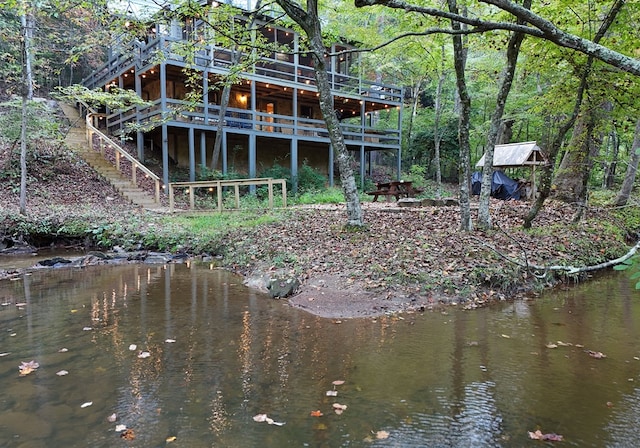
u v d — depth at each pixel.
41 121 12.83
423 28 9.37
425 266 6.02
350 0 11.12
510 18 7.30
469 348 3.73
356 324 4.42
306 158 19.62
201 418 2.54
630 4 6.04
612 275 7.07
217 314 4.79
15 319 4.61
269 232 8.74
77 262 8.06
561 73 8.63
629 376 3.17
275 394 2.86
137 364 3.37
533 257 6.59
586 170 9.20
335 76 18.98
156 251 9.15
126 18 6.35
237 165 18.89
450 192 20.80
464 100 7.45
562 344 3.84
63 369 3.28
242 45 6.46
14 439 2.33
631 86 7.09
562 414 2.60
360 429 2.42
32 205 11.66
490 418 2.55
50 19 11.09
